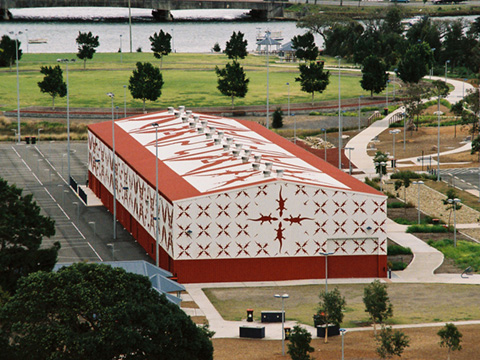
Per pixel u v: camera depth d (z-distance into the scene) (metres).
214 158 153.50
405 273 138.25
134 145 168.75
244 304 123.56
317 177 141.12
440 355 100.06
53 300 87.12
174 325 87.56
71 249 148.00
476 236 156.12
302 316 117.50
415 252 147.62
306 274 135.12
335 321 106.81
